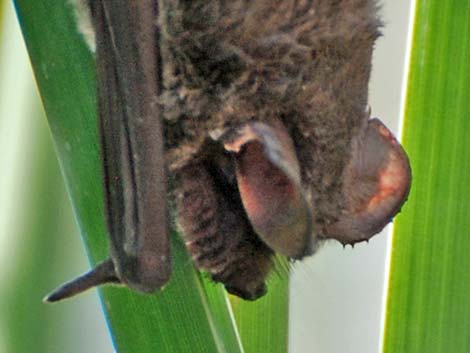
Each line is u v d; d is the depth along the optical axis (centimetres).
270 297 71
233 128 69
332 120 69
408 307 71
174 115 69
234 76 69
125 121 69
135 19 69
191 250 70
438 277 71
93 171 70
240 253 70
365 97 70
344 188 70
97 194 70
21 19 70
